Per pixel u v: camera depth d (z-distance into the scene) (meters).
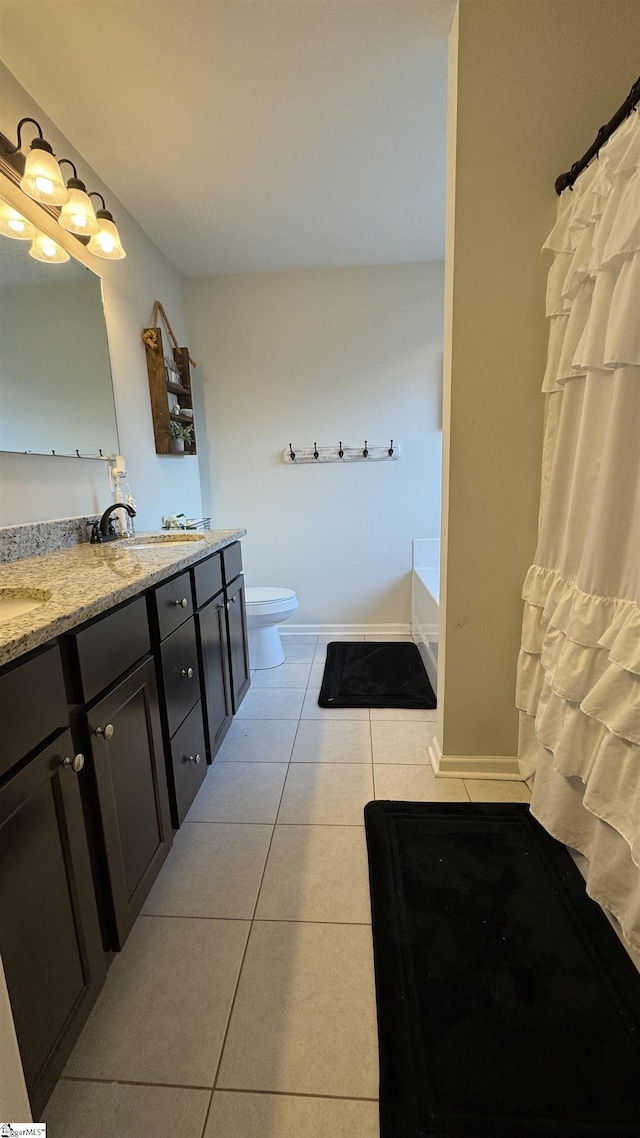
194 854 1.38
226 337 3.02
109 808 0.96
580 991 0.97
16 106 1.45
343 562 3.26
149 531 2.26
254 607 2.68
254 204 2.18
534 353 1.46
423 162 1.92
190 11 1.27
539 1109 0.79
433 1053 0.87
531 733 1.60
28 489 1.52
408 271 2.89
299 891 1.25
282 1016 0.95
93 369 1.85
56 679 0.81
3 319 1.38
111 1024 0.95
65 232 1.67
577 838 1.24
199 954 1.09
